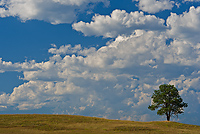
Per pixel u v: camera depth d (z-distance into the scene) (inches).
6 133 1644.9
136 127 2057.1
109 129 1947.6
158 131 1925.4
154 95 2898.6
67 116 2628.0
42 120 2298.2
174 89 2797.7
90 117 2650.1
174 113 2785.4
